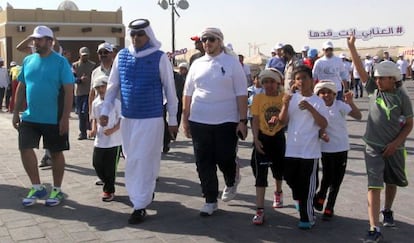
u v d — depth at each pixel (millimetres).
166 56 5605
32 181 6203
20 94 6309
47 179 7469
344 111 5496
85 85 11016
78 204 6199
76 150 9875
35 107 6047
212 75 5539
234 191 6098
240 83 5594
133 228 5348
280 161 5535
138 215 5484
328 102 5477
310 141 5094
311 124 5102
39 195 6230
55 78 6020
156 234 5164
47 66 6027
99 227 5379
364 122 13648
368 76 5129
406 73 30375
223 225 5414
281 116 5211
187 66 10383
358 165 8180
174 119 5727
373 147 4844
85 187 7000
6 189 6926
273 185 6957
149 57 5539
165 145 9289
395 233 5105
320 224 5422
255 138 5441
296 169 5148
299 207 5277
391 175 4969
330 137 5465
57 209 6004
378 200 4809
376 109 4848
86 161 8789
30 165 6152
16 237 5086
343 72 10250
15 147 10414
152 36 5570
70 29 28891
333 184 5539
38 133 6188
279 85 5500
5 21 27734
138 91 5523
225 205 6098
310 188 5172
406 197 6320
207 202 5723
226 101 5582
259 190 5414
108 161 6188
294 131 5152
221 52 5641
